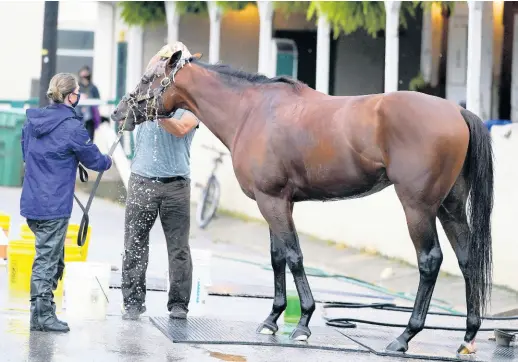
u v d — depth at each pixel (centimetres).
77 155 845
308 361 773
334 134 809
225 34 2353
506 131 1327
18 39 3294
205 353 790
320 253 1634
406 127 782
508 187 1317
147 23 2342
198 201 1973
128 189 944
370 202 1598
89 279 927
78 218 1828
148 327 901
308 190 838
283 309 879
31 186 841
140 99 895
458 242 838
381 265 1513
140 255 945
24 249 1012
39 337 827
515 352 867
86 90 2417
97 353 776
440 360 802
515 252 1301
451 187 800
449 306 1245
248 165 855
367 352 818
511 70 1809
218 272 1387
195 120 927
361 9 1805
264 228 1825
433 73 1933
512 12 1802
